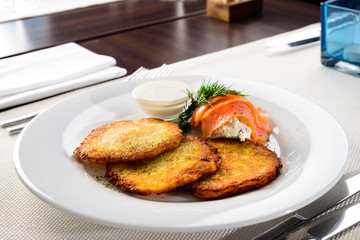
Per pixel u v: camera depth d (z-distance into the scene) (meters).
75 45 0.87
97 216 0.50
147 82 0.71
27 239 0.53
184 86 0.71
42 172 0.56
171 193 0.56
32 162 0.57
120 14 1.12
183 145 0.61
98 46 0.92
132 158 0.57
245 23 1.03
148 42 0.93
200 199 0.56
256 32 0.98
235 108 0.65
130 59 0.86
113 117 0.68
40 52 0.85
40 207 0.56
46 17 1.10
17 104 0.72
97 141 0.60
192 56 0.87
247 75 0.79
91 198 0.53
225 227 0.50
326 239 0.51
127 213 0.51
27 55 0.84
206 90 0.68
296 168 0.58
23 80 0.75
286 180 0.56
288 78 0.78
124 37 0.95
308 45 0.89
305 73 0.80
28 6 1.20
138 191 0.54
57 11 1.14
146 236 0.53
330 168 0.56
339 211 0.54
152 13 1.12
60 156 0.59
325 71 0.81
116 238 0.53
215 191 0.54
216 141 0.63
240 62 0.83
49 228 0.54
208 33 0.97
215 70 0.81
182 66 0.82
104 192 0.54
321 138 0.61
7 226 0.54
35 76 0.76
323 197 0.55
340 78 0.79
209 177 0.56
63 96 0.74
